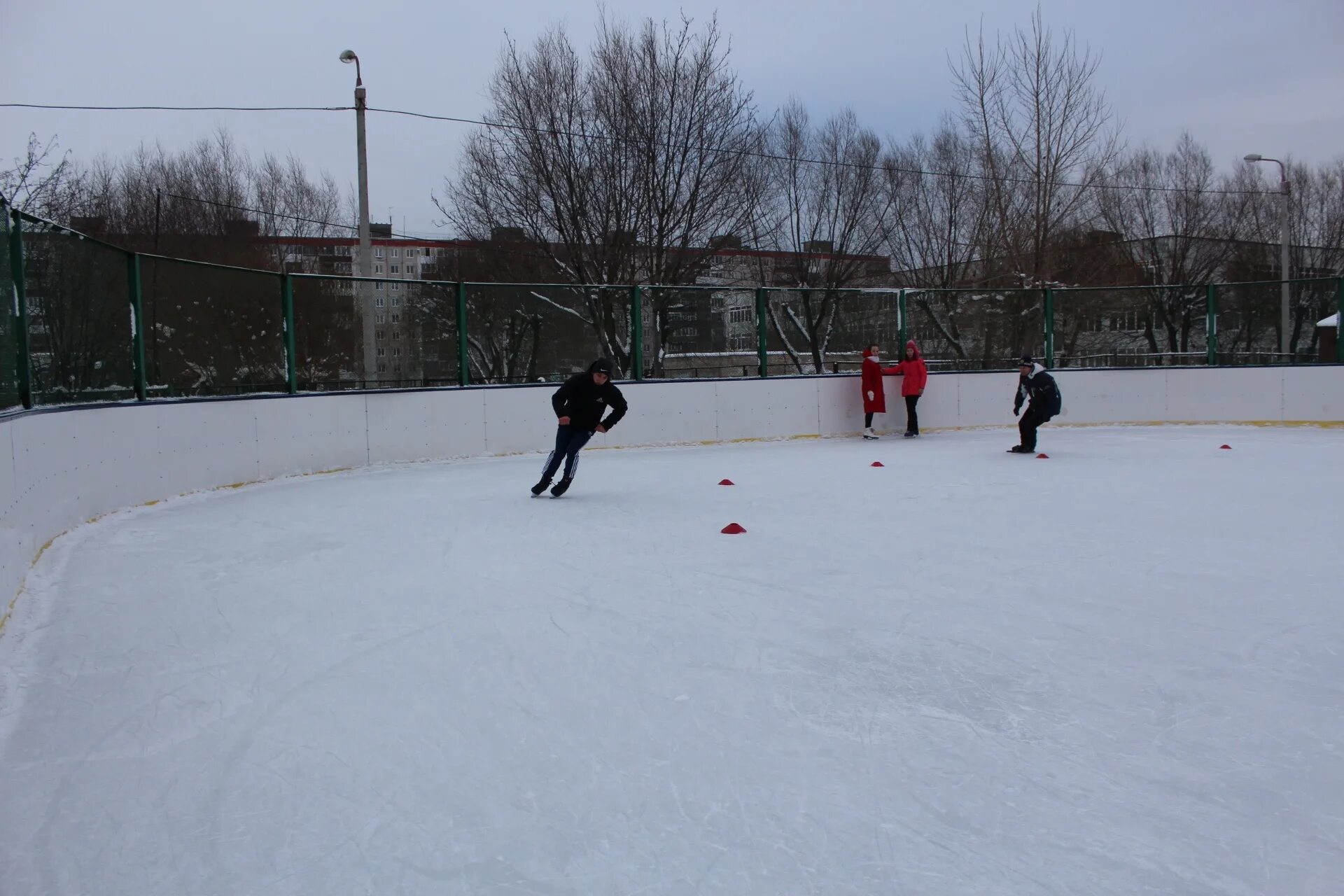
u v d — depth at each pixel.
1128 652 4.68
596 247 22.28
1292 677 4.32
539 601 5.71
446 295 13.99
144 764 3.53
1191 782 3.30
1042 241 27.28
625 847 2.90
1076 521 8.30
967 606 5.54
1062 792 3.24
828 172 27.91
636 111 22.03
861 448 15.38
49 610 5.55
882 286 28.23
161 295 10.17
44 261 7.81
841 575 6.32
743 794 3.23
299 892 2.69
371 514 8.97
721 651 4.74
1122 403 19.05
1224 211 34.81
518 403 14.69
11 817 3.14
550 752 3.59
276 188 34.62
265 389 11.88
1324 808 3.12
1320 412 18.28
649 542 7.48
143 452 9.56
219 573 6.48
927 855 2.84
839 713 3.93
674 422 16.00
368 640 4.95
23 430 6.67
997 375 18.67
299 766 3.50
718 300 16.45
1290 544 7.22
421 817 3.11
